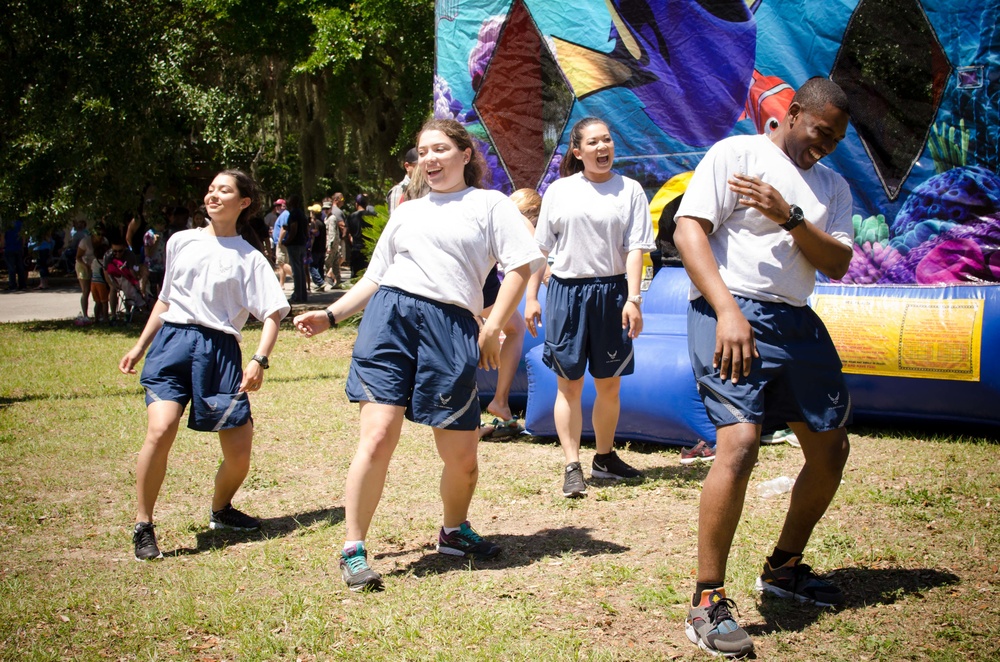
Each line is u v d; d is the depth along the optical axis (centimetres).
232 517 489
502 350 688
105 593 399
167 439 449
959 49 665
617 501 514
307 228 1931
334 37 1639
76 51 1543
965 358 617
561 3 830
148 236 1652
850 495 498
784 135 341
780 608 361
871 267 699
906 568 397
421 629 351
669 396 614
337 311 407
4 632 360
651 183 802
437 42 904
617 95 812
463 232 398
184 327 463
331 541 459
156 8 1661
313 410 799
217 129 1645
